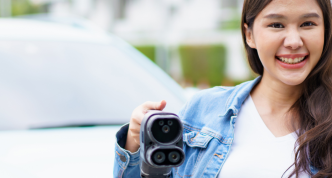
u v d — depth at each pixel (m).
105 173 2.11
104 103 2.89
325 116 1.56
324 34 1.63
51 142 2.44
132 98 2.99
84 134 2.58
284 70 1.60
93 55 3.23
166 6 17.45
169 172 1.39
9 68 2.90
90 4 20.03
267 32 1.60
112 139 2.52
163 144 1.27
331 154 1.51
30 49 3.07
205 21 16.34
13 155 2.27
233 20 15.59
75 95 2.88
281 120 1.67
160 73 3.40
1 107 2.69
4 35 3.15
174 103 3.05
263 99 1.74
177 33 16.61
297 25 1.57
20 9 17.89
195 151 1.72
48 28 3.48
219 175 1.61
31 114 2.70
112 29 19.67
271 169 1.55
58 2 18.95
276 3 1.57
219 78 14.89
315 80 1.65
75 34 3.43
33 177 2.07
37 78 2.90
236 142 1.66
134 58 3.40
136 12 18.88
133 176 1.64
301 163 1.50
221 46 14.98
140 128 1.35
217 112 1.75
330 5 1.59
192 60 15.38
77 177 2.07
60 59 3.08
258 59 1.83
